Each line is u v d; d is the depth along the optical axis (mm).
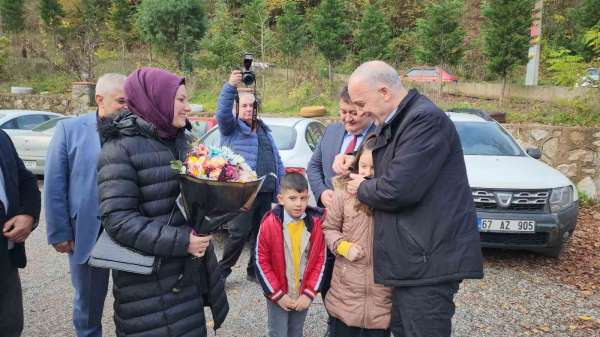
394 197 1987
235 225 3832
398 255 2062
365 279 2299
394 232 2068
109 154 1798
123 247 1802
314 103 14203
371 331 2350
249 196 1798
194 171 1735
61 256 4891
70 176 2529
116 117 1888
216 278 2098
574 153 7984
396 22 23750
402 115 2109
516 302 3850
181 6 17484
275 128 5617
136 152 1812
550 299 3910
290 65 17422
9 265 2266
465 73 17594
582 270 4609
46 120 10297
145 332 1842
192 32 18047
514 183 4523
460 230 2051
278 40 17828
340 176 2447
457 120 6273
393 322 2244
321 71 16203
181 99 1896
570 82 9141
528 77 13430
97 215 2527
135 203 1795
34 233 5691
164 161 1874
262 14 18172
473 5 22719
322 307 3713
